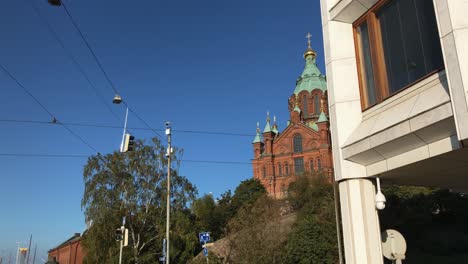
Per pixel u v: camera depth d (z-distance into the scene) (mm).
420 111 8969
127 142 21469
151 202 45562
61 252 80000
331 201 42062
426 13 9648
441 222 41938
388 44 10797
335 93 11750
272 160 91625
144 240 44562
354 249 10523
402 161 9875
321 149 86562
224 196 78938
